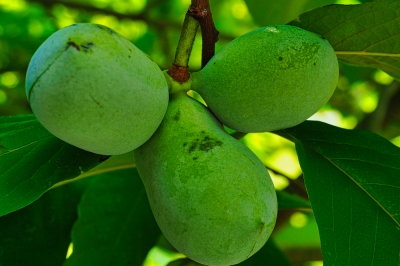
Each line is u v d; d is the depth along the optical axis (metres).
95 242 0.53
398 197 0.42
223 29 0.94
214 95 0.41
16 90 0.86
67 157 0.41
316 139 0.45
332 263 0.40
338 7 0.43
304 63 0.39
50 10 0.80
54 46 0.35
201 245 0.37
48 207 0.52
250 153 0.39
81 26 0.36
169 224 0.38
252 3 0.72
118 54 0.36
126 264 0.53
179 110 0.40
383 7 0.42
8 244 0.50
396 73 0.48
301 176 0.63
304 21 0.44
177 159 0.38
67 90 0.34
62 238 0.52
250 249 0.38
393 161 0.43
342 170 0.43
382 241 0.41
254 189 0.37
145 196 0.55
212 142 0.38
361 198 0.42
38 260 0.50
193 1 0.41
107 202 0.54
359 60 0.48
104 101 0.35
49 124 0.36
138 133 0.37
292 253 0.73
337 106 0.84
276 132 0.47
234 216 0.37
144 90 0.37
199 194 0.37
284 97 0.40
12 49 0.87
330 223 0.41
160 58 0.90
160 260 0.94
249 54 0.40
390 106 0.73
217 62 0.41
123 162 0.51
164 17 0.88
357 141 0.45
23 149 0.42
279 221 0.60
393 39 0.45
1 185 0.40
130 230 0.54
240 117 0.41
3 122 0.45
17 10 0.87
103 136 0.36
